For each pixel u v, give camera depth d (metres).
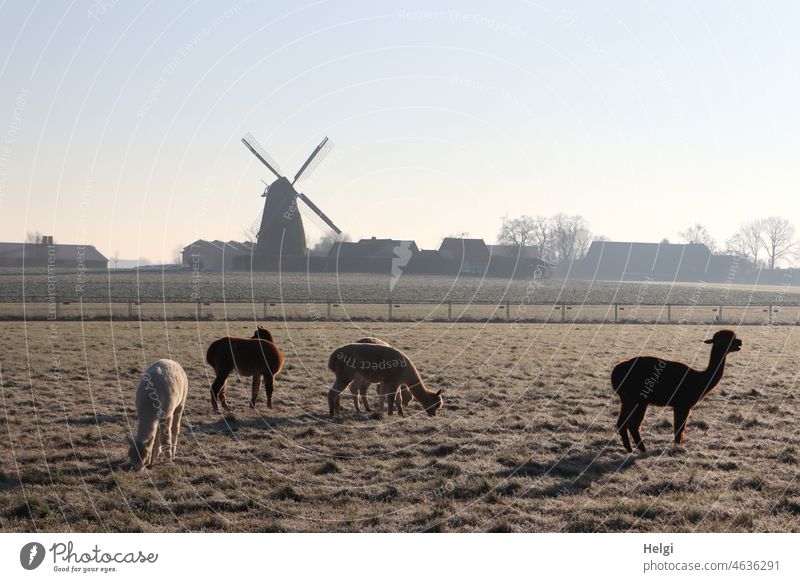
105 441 13.23
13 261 133.38
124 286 73.50
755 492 10.74
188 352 26.34
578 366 24.22
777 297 81.12
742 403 17.81
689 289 97.88
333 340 31.14
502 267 105.25
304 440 13.63
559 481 11.30
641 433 14.54
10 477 10.91
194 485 10.80
